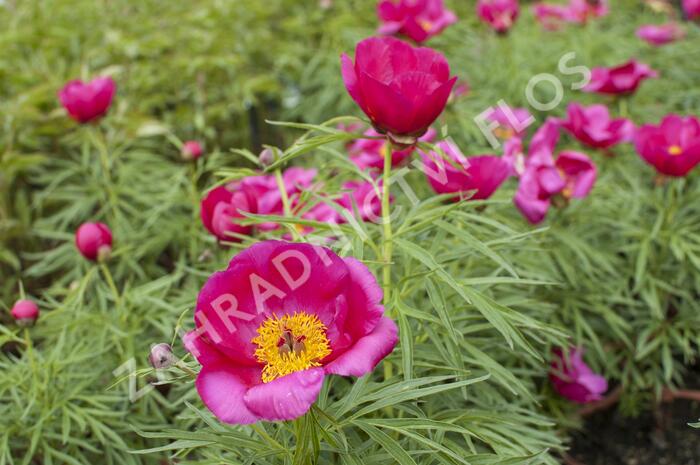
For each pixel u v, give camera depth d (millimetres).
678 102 1635
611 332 1326
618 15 1998
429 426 917
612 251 1326
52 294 1341
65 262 1447
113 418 1176
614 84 1392
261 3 1828
